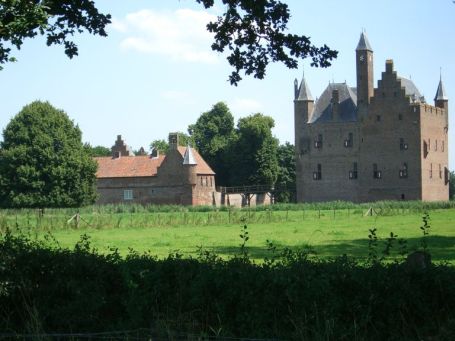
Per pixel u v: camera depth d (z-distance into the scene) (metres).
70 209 75.50
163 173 102.75
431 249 25.84
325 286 9.87
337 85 105.69
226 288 10.42
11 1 10.96
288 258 10.90
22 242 12.05
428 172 98.81
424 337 9.63
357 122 101.19
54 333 11.09
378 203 84.00
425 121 98.00
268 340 9.80
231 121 132.12
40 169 84.44
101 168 107.88
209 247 28.34
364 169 100.50
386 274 10.04
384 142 98.94
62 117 86.38
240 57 14.80
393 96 98.38
